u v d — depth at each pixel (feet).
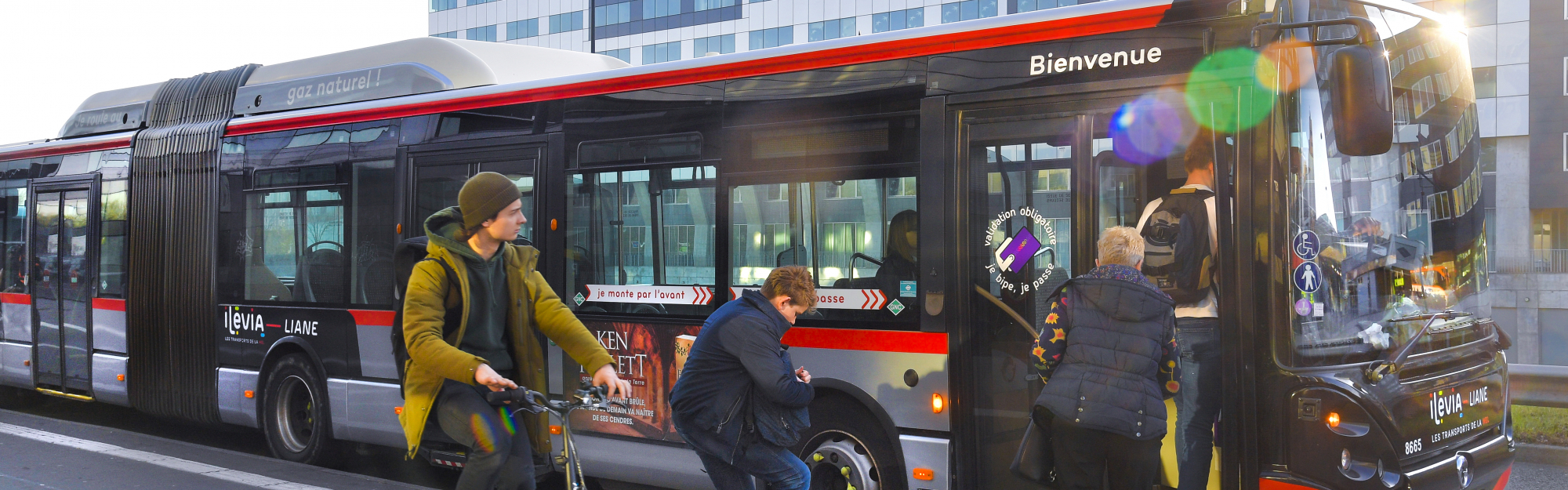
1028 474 15.46
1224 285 15.15
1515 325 108.47
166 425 33.91
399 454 28.55
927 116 17.69
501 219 13.15
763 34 159.74
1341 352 15.05
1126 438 13.97
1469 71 18.49
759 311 14.90
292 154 26.96
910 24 145.18
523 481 13.11
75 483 22.77
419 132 24.35
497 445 12.81
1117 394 13.87
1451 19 18.21
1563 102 103.96
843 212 18.40
